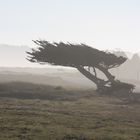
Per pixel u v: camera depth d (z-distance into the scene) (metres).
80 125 36.44
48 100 68.38
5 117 39.22
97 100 73.19
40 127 33.31
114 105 63.50
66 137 29.22
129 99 77.19
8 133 29.69
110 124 38.62
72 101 68.62
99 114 48.28
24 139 27.53
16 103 58.16
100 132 32.69
